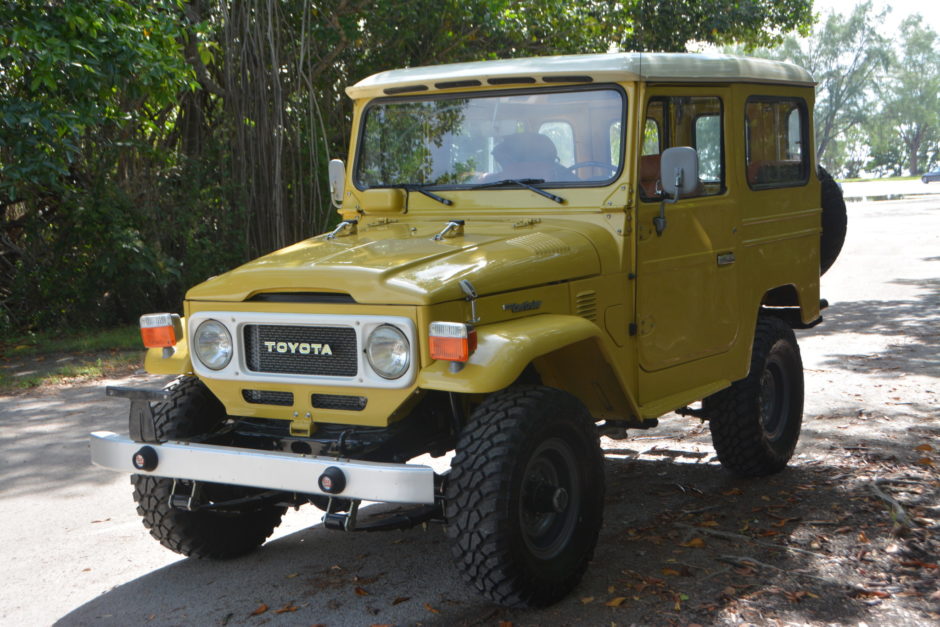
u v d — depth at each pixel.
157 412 4.61
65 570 4.80
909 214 33.25
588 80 4.84
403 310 3.91
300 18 14.75
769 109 5.85
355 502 3.84
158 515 4.57
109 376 10.12
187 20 12.26
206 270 13.95
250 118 13.88
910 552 4.68
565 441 4.19
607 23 19.27
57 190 12.25
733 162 5.48
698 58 5.20
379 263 4.19
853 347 10.21
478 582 3.93
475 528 3.84
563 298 4.45
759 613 4.04
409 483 3.68
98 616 4.25
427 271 4.09
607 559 4.68
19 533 5.38
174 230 14.13
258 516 4.92
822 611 4.05
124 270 13.39
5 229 14.26
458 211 5.09
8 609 4.35
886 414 7.35
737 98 5.48
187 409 4.60
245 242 14.09
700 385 5.34
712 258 5.34
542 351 3.98
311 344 4.15
